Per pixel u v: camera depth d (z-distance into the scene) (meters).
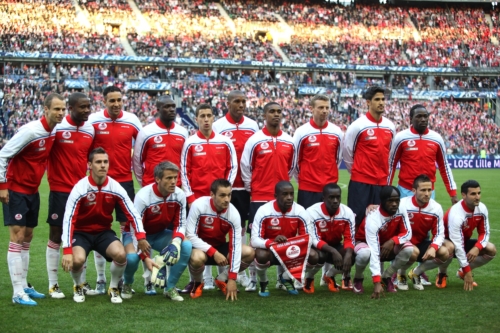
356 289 7.60
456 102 46.69
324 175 8.49
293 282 7.88
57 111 6.92
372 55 50.41
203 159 8.23
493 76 50.25
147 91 43.94
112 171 8.12
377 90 8.34
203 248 7.32
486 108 46.78
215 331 5.79
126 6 49.78
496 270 8.97
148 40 46.69
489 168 39.31
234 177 8.41
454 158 38.97
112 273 7.01
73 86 40.09
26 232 7.28
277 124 8.30
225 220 7.38
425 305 6.86
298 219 7.63
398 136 8.75
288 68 47.06
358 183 8.50
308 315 6.41
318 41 51.19
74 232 7.11
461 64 50.34
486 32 54.41
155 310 6.61
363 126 8.44
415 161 8.66
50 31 44.56
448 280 8.46
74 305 6.80
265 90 44.41
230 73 46.72
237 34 49.97
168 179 7.04
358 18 54.50
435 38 53.28
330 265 7.94
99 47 44.25
